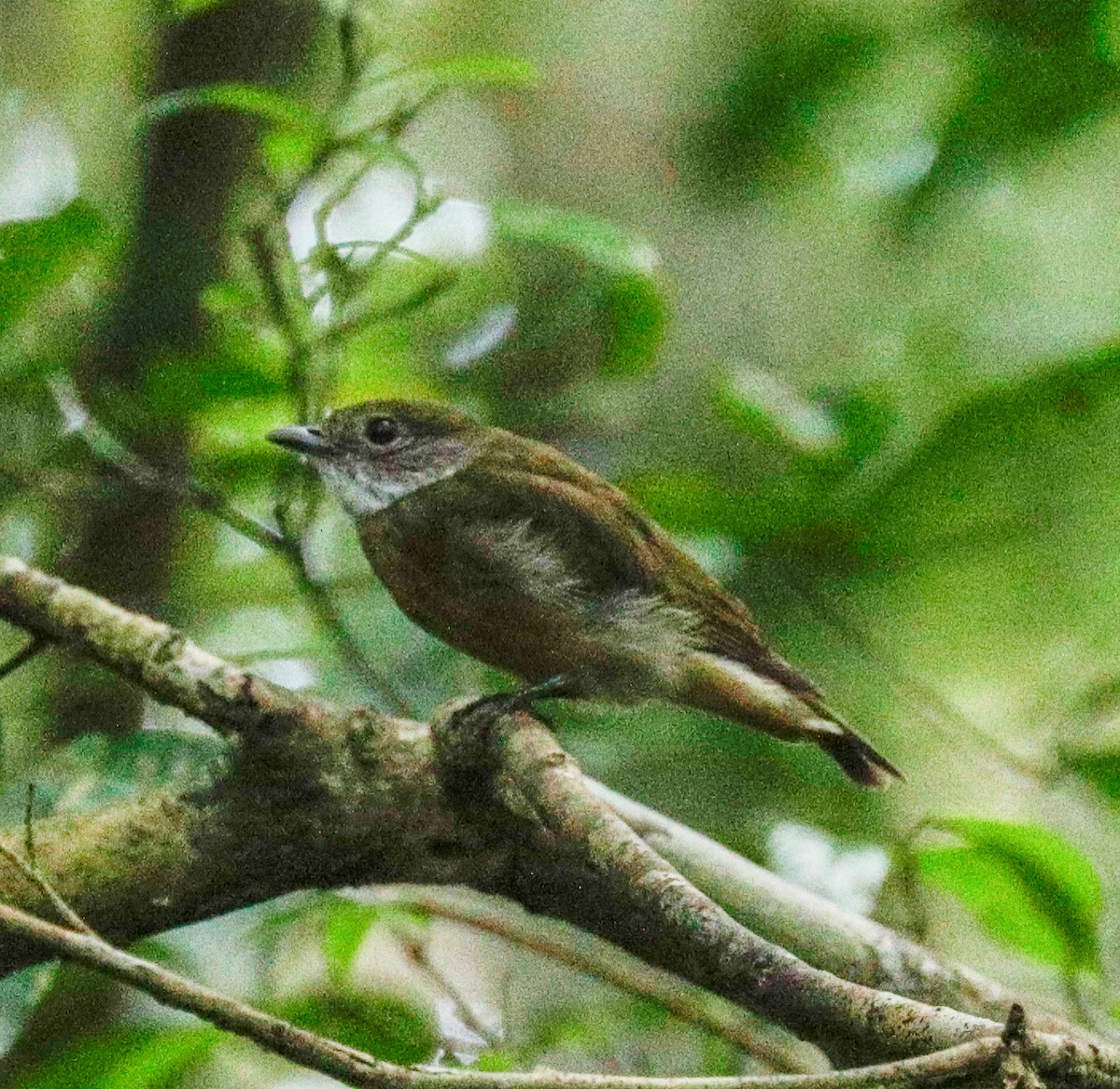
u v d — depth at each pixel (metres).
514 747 6.64
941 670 12.18
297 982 9.73
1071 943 8.08
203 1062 8.83
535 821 6.96
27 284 7.91
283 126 9.54
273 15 10.58
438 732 7.02
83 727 9.93
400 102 8.65
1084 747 9.76
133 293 10.23
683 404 13.39
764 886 7.78
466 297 11.66
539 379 12.24
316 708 7.01
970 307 12.24
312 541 11.11
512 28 14.53
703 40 14.41
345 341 9.75
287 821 6.95
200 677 6.88
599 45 14.53
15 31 12.31
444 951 10.99
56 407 9.43
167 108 8.57
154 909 6.88
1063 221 12.60
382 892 8.84
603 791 8.02
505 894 7.20
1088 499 10.77
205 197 10.30
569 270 11.69
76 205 7.64
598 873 5.94
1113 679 10.57
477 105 14.98
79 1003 9.29
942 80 12.17
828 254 14.07
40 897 6.69
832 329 13.89
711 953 5.52
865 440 9.75
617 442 12.79
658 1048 10.02
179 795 6.97
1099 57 10.84
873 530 9.84
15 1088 7.56
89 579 10.27
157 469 9.75
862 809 11.87
